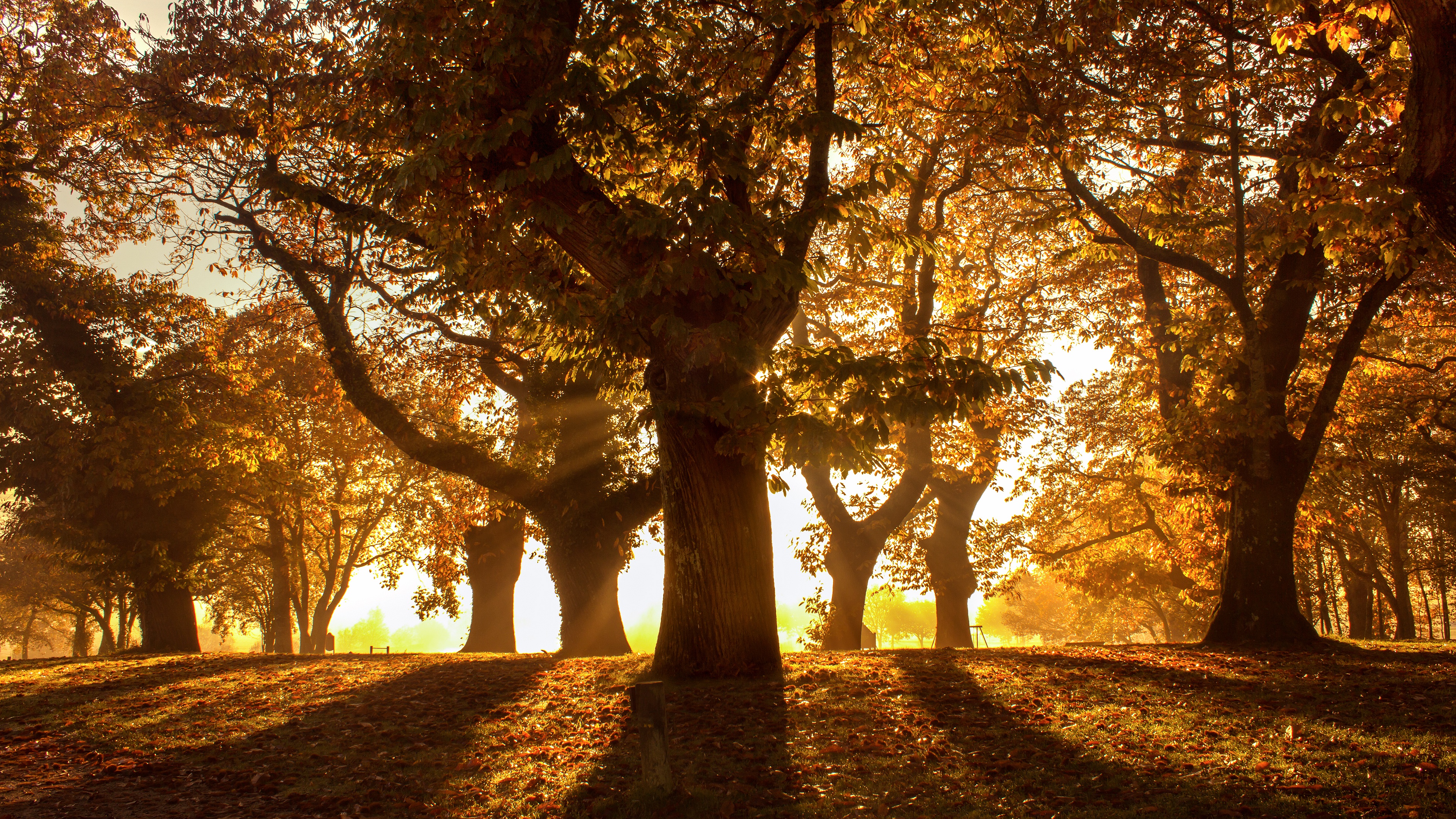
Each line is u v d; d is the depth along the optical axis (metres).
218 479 26.81
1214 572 25.92
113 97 18.89
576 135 10.22
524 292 11.43
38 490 26.12
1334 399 14.91
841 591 24.44
